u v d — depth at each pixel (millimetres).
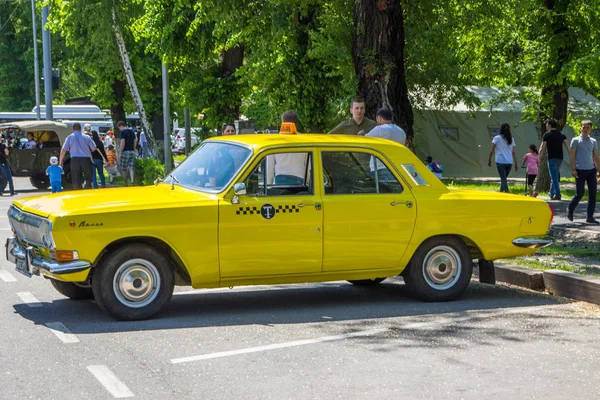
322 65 27625
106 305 9164
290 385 6934
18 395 6582
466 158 39094
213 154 10281
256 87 32125
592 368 7547
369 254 10117
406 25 22266
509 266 12156
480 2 24797
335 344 8312
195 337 8547
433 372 7367
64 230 8922
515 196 10898
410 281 10461
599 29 27969
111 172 34500
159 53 31844
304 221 9766
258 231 9586
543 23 28109
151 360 7652
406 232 10250
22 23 72688
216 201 9453
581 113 38188
